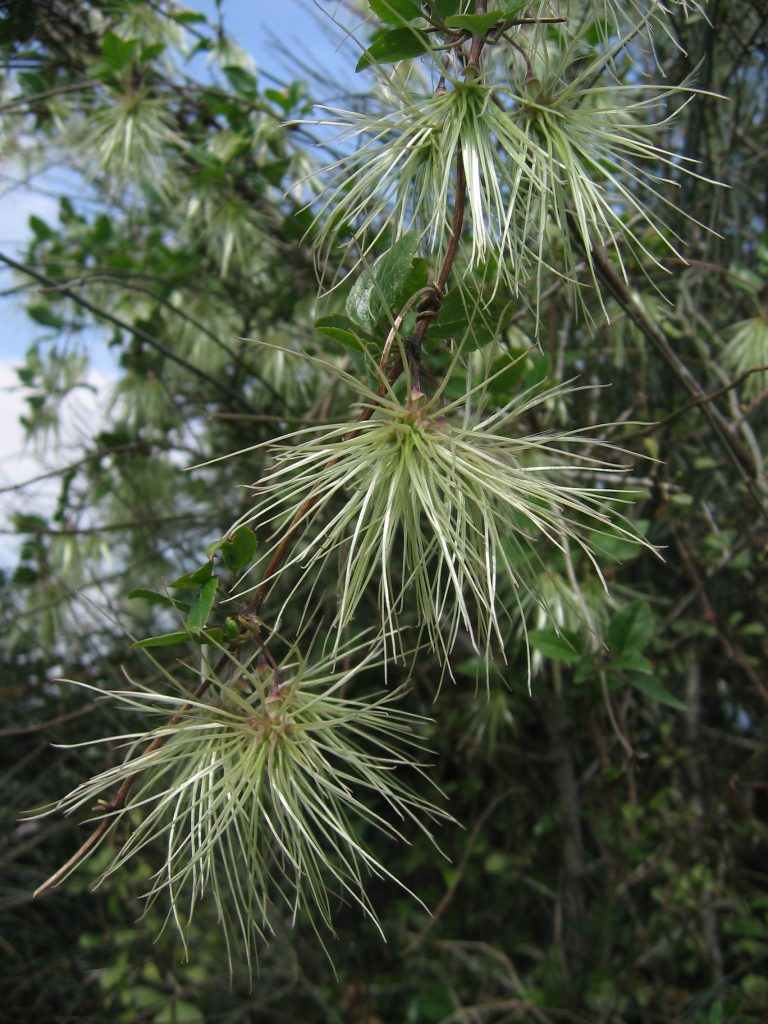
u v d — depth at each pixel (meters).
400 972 0.49
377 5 0.18
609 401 0.43
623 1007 0.41
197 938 0.48
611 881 0.40
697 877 0.41
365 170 0.19
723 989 0.40
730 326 0.38
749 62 0.41
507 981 0.45
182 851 0.17
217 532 0.52
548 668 0.40
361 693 0.48
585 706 0.36
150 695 0.18
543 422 0.33
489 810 0.42
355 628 0.43
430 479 0.16
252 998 0.48
